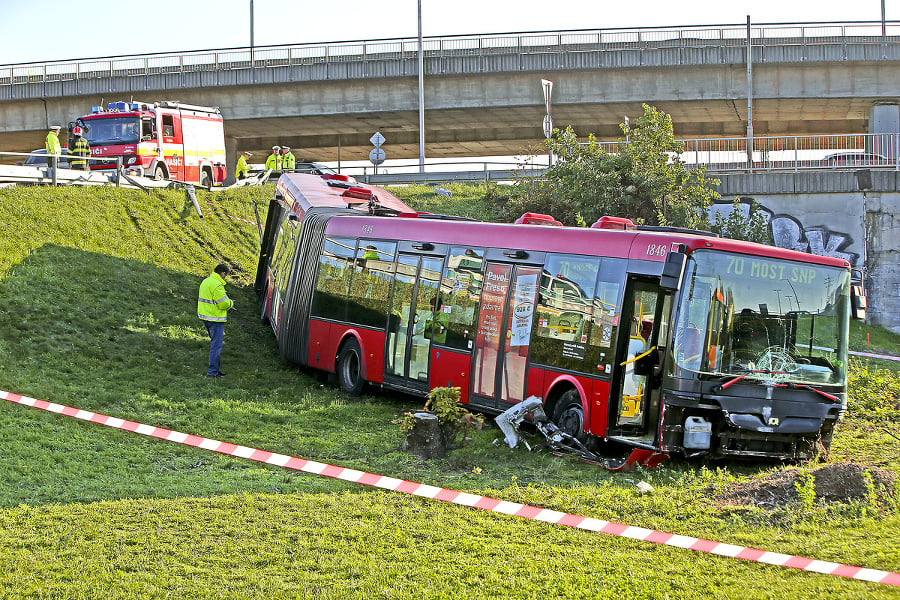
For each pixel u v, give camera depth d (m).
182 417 12.47
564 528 8.06
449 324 14.02
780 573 6.90
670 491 9.55
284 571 6.80
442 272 14.35
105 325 17.62
